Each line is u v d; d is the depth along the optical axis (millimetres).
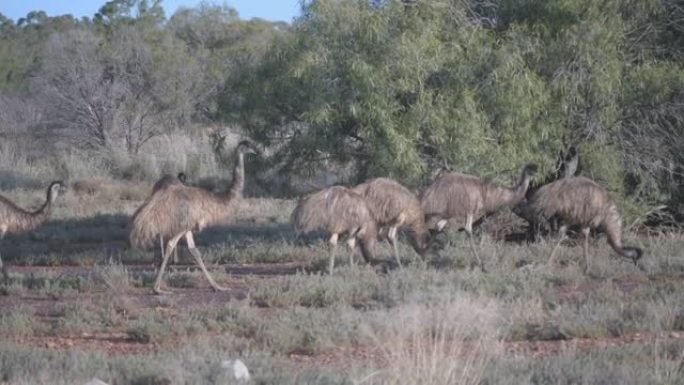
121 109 71188
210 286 25969
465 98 31578
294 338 19000
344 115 32906
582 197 27297
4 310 22750
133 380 15633
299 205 26109
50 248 36438
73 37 75125
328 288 23656
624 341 19078
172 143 65812
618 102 34281
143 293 25234
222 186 54812
